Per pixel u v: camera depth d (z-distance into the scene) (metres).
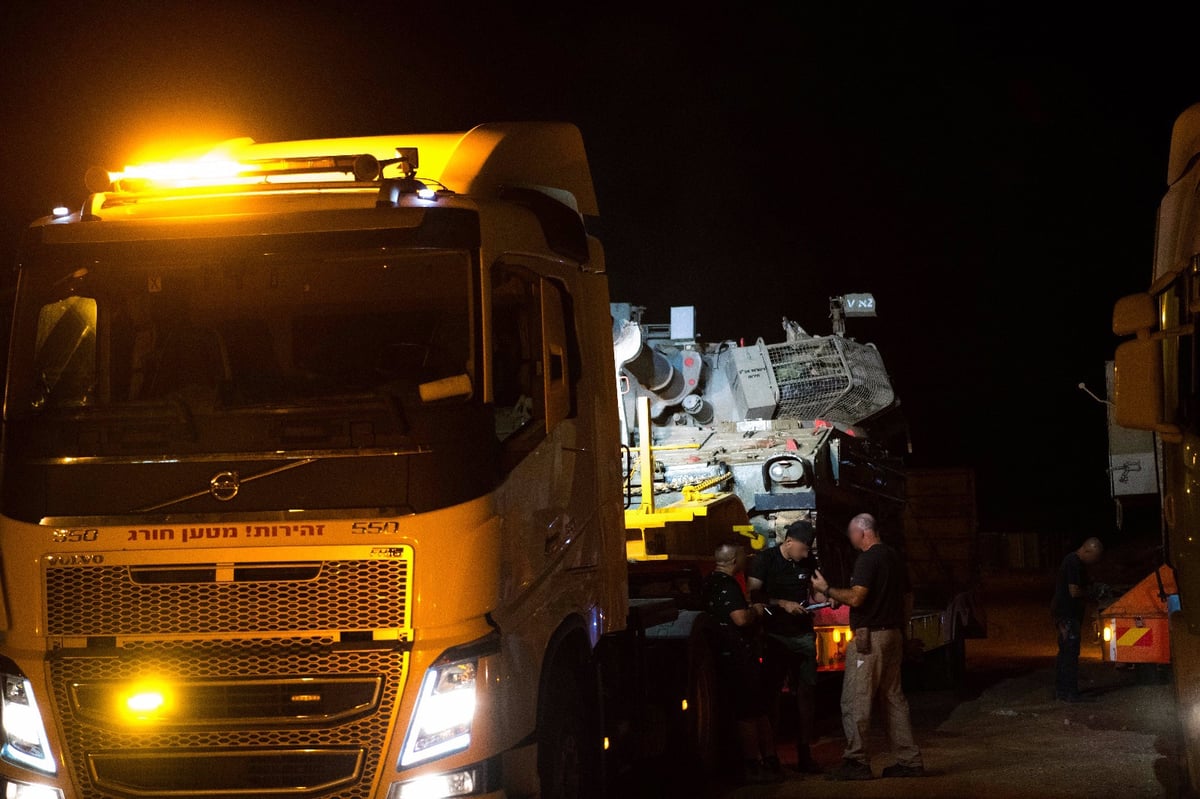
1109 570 32.25
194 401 5.79
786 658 9.88
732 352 16.09
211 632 5.59
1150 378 5.39
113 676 5.64
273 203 5.95
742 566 9.62
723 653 9.39
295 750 5.52
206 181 6.28
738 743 9.53
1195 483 5.29
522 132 7.30
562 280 6.86
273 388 5.81
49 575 5.71
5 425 5.90
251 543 5.61
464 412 5.67
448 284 5.88
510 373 6.26
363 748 5.50
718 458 13.79
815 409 15.90
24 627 5.73
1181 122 6.63
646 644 8.79
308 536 5.58
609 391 7.57
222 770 5.58
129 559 5.66
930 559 17.75
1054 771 8.95
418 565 5.53
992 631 23.70
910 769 9.02
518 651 5.87
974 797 8.13
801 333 16.53
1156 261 6.84
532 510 6.18
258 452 5.67
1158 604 11.27
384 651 5.50
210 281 6.07
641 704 8.21
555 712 6.39
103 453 5.77
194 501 5.67
